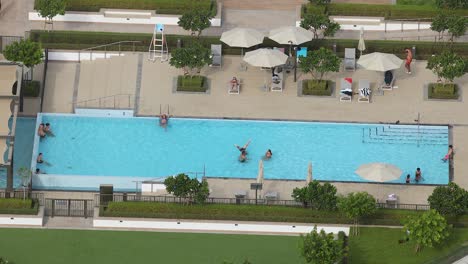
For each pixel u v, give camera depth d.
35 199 192.75
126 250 188.25
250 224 191.00
